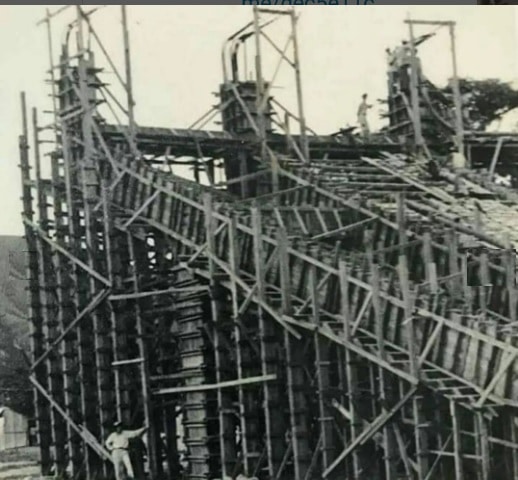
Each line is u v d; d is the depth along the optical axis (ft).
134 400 100.37
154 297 100.01
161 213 96.27
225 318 86.33
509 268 80.64
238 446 92.17
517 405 61.16
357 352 69.56
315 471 76.95
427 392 67.05
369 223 92.79
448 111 132.36
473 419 67.97
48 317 110.42
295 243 79.77
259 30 112.16
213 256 85.05
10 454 131.03
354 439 69.92
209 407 89.66
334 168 111.24
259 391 85.87
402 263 66.44
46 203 111.24
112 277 98.63
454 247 79.87
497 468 64.90
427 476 64.34
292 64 114.42
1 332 136.56
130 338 102.78
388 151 123.13
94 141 107.14
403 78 128.67
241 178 102.42
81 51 106.22
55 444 107.96
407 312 65.82
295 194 103.40
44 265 111.14
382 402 67.72
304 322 74.13
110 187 100.01
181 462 110.32
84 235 106.32
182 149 114.11
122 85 106.83
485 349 64.03
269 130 117.70
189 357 91.45
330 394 73.26
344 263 72.02
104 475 98.84
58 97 111.14
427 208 98.02
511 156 129.90
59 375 109.19
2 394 136.36
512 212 101.40
